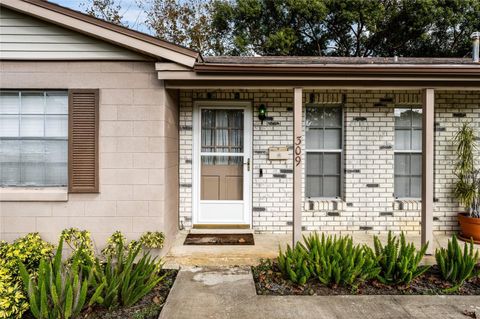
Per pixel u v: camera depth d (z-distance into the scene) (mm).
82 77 4484
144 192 4512
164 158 4535
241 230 5660
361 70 4332
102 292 3115
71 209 4473
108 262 3412
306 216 5707
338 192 5887
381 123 5684
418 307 3174
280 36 14938
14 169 4586
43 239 4453
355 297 3373
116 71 4496
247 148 5793
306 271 3561
